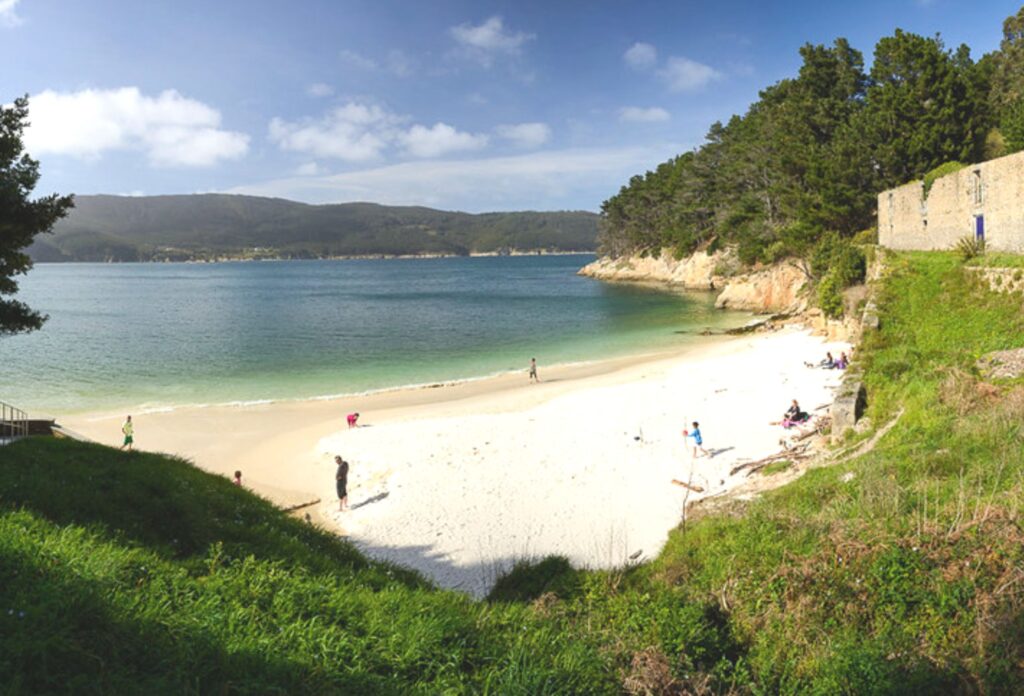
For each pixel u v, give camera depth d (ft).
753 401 93.40
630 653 23.57
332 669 18.43
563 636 24.16
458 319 245.65
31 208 53.67
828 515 35.94
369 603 24.49
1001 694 21.27
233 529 35.42
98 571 20.88
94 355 166.71
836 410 64.80
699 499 59.98
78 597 18.42
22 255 54.95
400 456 80.18
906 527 29.91
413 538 57.11
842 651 23.49
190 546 32.14
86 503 32.73
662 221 410.31
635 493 63.87
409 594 28.27
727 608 28.63
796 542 31.96
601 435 83.46
